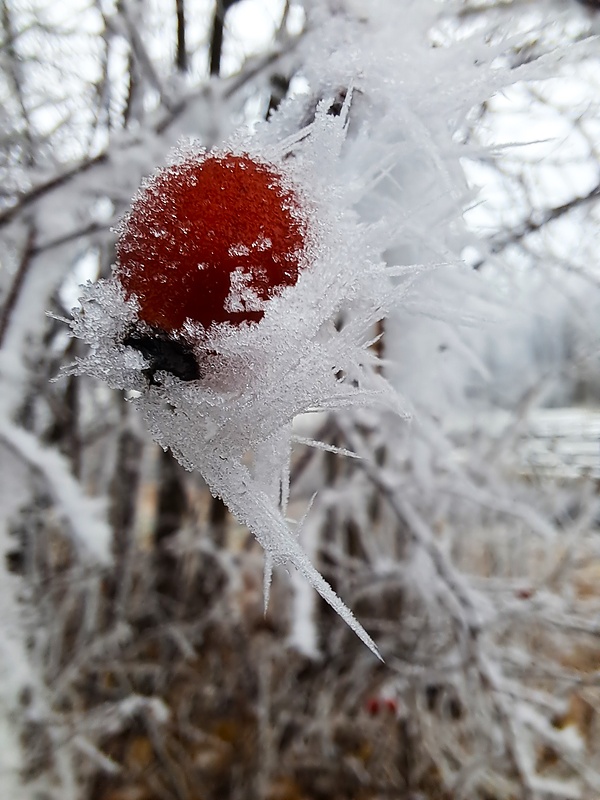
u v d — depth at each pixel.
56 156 0.16
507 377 0.26
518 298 0.12
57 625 0.21
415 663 0.24
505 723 0.17
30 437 0.14
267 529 0.05
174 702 0.27
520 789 0.18
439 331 0.10
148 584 0.26
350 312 0.05
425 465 0.20
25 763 0.16
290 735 0.26
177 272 0.05
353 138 0.07
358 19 0.07
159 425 0.05
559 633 0.25
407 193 0.07
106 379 0.05
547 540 0.23
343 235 0.05
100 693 0.24
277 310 0.05
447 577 0.19
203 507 0.30
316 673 0.25
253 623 0.27
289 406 0.05
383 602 0.27
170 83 0.14
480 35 0.07
